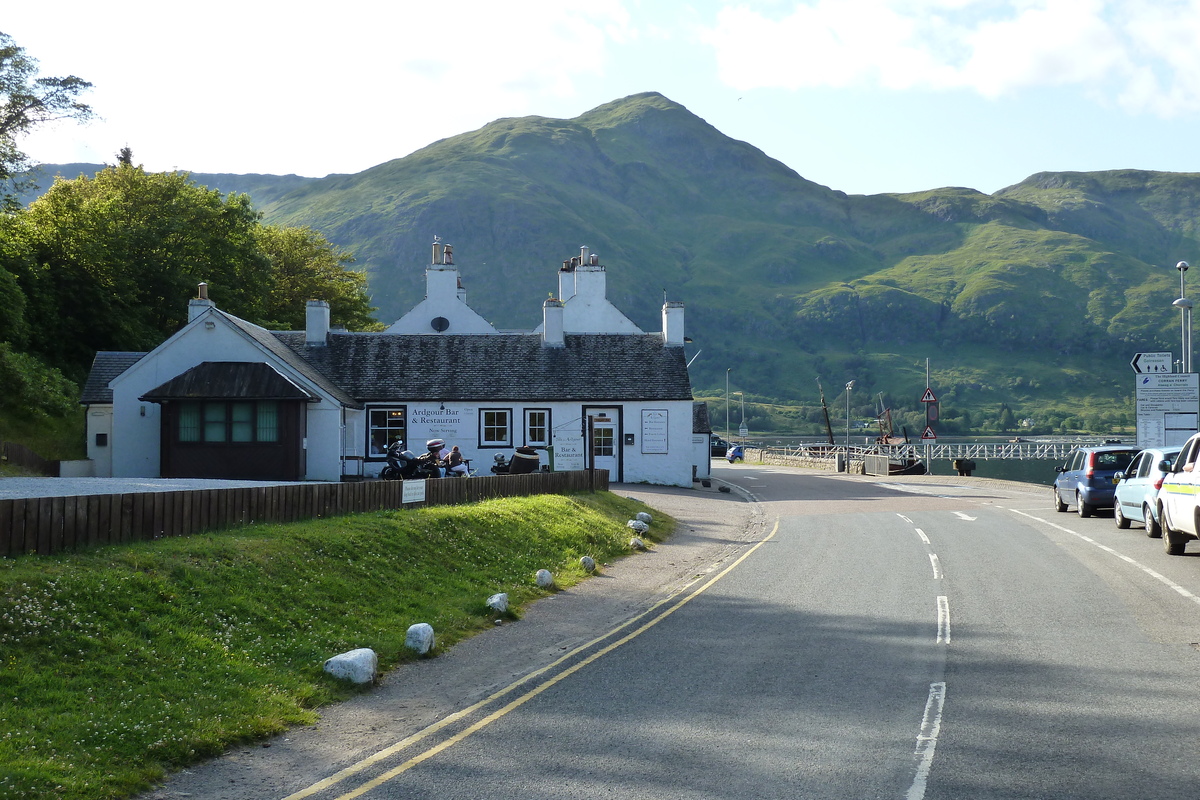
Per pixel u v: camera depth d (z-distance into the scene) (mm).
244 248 60656
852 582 16250
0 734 7105
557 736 7973
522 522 20375
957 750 7406
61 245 49938
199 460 32375
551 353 42344
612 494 30094
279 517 15312
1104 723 8078
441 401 39906
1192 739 7637
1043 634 11758
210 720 8055
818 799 6410
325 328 41906
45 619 8914
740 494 41344
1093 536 22688
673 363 42312
